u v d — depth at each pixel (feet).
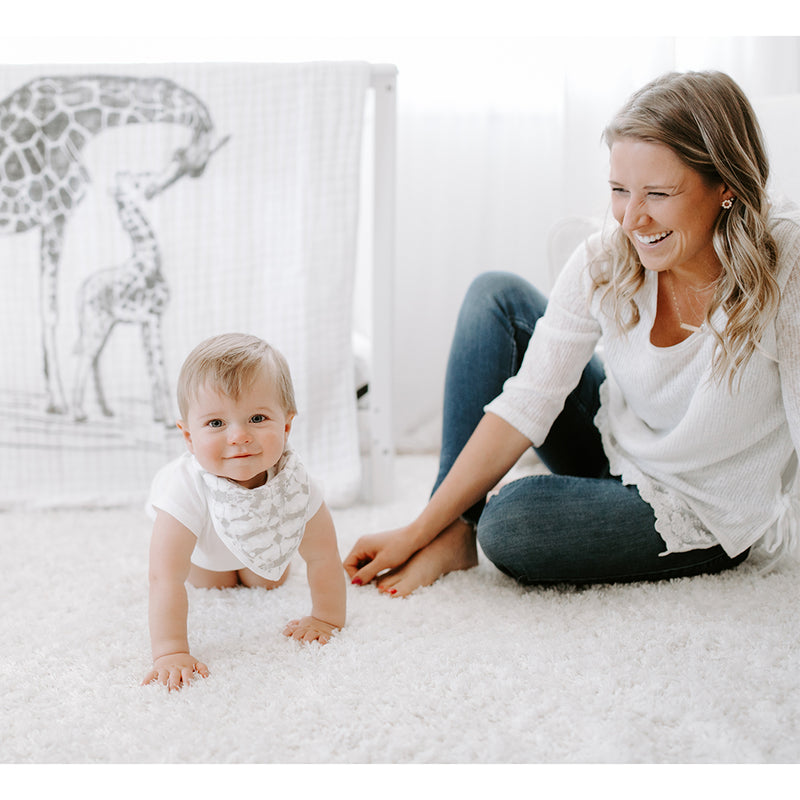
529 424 3.96
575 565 3.79
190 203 5.14
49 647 3.43
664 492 3.79
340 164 5.09
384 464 5.41
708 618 3.58
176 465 3.52
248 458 3.24
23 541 4.65
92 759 2.72
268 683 3.14
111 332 5.20
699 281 3.49
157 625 3.28
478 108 6.97
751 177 3.16
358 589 3.98
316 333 5.22
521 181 7.06
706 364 3.50
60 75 5.02
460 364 4.30
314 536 3.53
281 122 5.07
